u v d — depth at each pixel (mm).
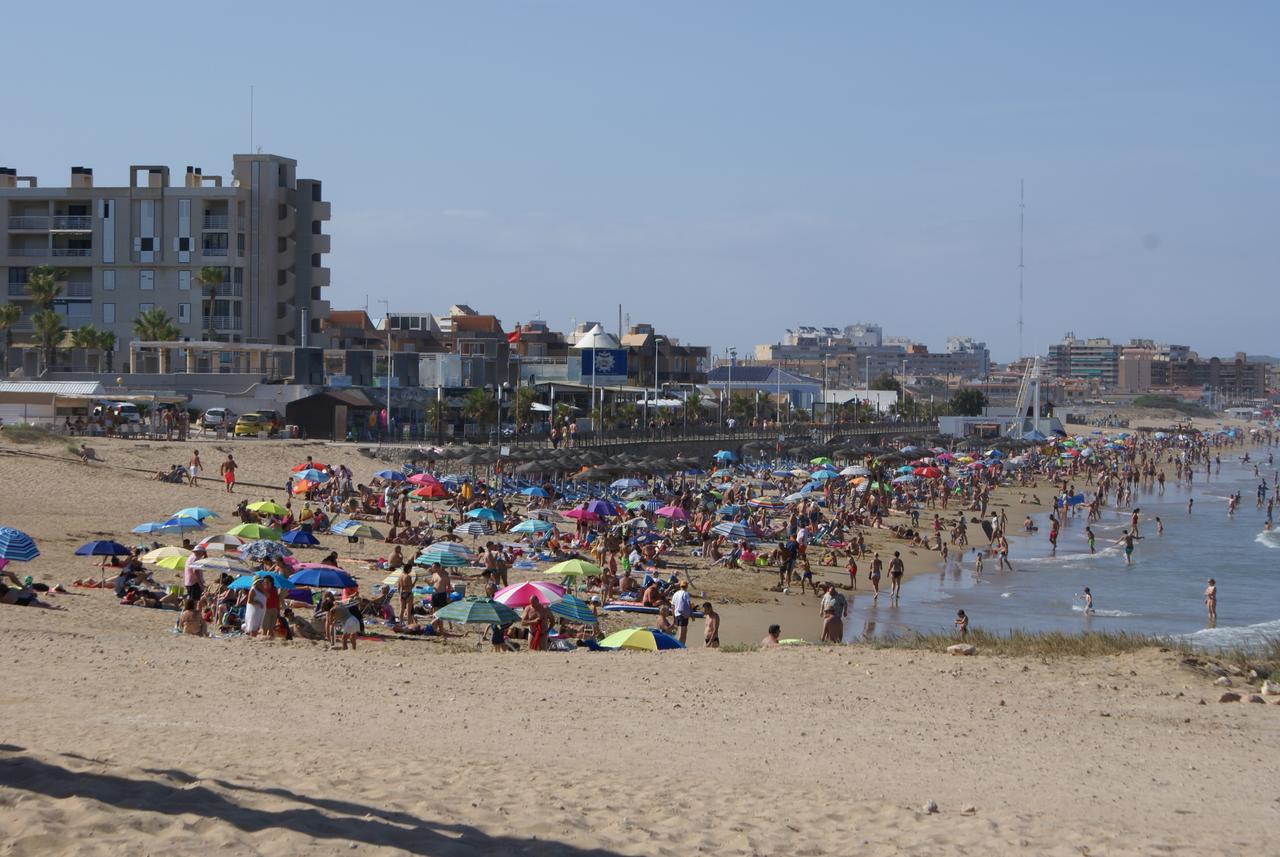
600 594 38219
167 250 110750
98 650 20609
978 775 14289
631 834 10797
